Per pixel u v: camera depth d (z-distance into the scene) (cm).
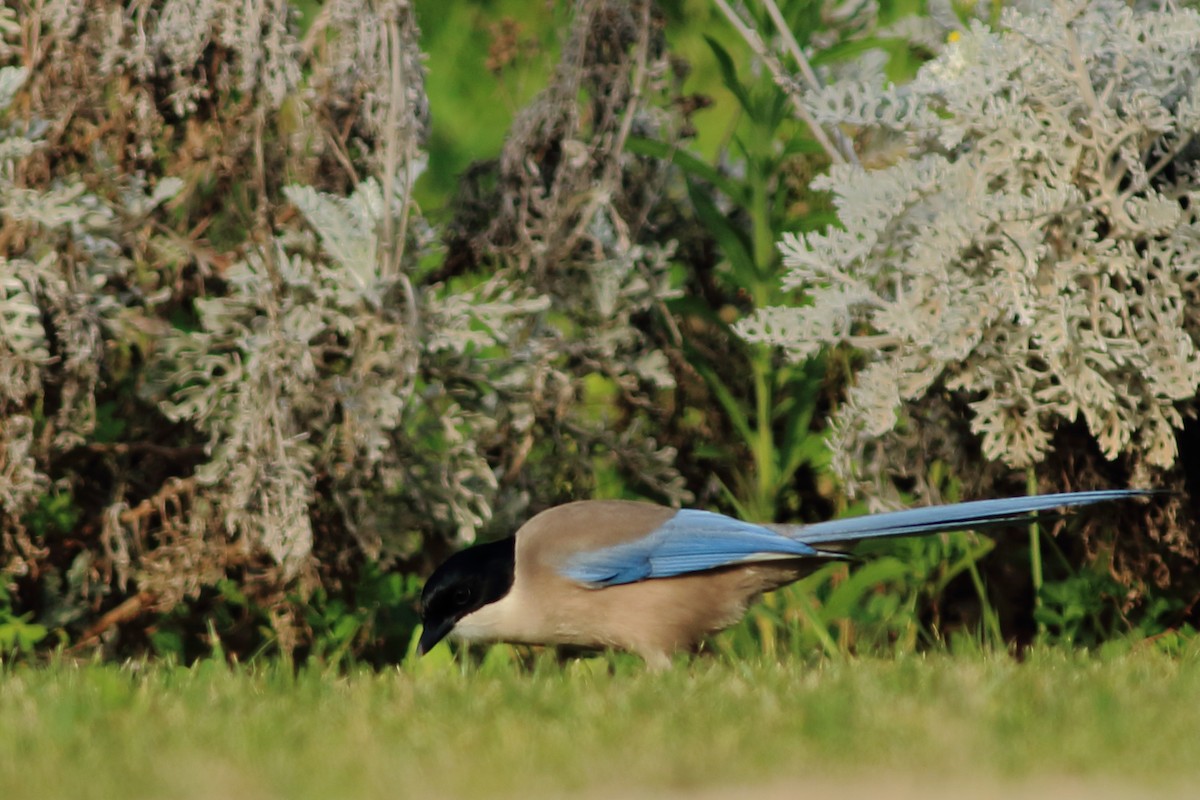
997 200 1136
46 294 1153
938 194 1185
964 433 1256
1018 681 977
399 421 1180
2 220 1179
